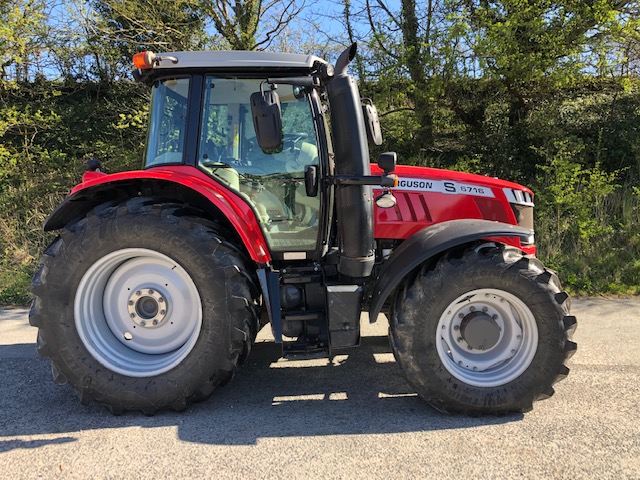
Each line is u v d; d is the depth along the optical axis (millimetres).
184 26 9023
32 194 8875
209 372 2869
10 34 8180
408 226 3471
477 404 2816
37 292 2861
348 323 2900
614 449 2457
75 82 11195
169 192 3191
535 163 9094
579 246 6875
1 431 2730
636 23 7293
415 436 2625
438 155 9500
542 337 2828
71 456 2473
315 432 2682
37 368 3635
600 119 9273
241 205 3098
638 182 8398
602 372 3377
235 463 2393
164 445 2562
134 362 2969
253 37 9031
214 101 3135
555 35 7641
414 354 2832
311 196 3191
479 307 2979
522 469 2307
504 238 3545
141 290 3012
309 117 3164
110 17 9617
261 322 3504
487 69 8055
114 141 10266
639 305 5156
